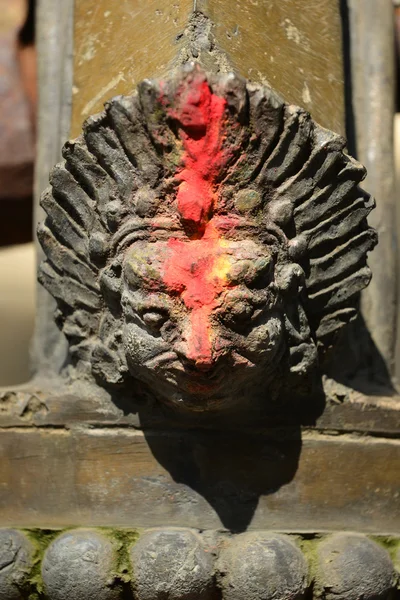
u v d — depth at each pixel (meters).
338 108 2.59
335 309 2.38
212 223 2.20
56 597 2.39
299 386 2.40
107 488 2.47
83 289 2.37
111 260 2.29
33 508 2.49
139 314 2.19
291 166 2.24
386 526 2.50
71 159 2.28
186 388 2.21
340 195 2.30
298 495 2.46
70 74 2.87
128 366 2.33
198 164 2.18
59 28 3.05
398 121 4.87
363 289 2.51
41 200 2.34
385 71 3.01
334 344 2.43
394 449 2.51
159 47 2.45
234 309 2.15
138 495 2.46
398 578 2.46
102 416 2.46
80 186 2.31
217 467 2.45
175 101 2.16
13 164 3.62
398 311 2.89
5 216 3.78
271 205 2.24
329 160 2.25
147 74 2.43
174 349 2.17
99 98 2.56
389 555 2.46
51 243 2.37
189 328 2.15
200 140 2.17
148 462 2.46
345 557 2.40
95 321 2.39
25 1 3.71
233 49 2.40
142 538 2.39
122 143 2.23
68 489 2.48
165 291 2.17
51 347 2.71
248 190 2.21
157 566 2.35
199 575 2.35
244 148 2.20
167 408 2.43
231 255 2.17
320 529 2.46
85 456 2.48
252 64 2.41
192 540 2.38
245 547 2.38
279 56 2.49
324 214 2.30
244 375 2.22
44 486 2.49
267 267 2.19
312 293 2.35
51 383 2.58
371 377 2.61
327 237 2.32
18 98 3.64
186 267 2.16
